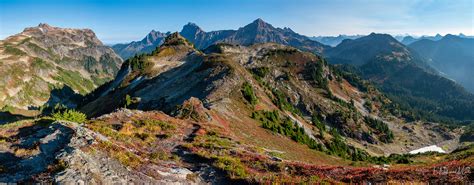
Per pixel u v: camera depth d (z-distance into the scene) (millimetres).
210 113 73875
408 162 91000
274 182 27172
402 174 27703
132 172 24438
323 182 27016
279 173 31094
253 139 66188
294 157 58250
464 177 24984
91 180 20562
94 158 23828
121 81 196875
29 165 23297
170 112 70438
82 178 20406
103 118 47625
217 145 41156
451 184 24281
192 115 68125
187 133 48625
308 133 129875
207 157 33969
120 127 42000
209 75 126875
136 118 50062
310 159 63875
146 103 121938
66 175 20188
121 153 26469
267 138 73938
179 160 33156
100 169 22547
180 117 67000
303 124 152750
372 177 27875
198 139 43594
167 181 25188
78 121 48125
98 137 28266
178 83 136500
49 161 23203
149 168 26422
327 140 134125
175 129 48344
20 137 31688
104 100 176000
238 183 27844
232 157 35844
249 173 30328
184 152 36031
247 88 114938
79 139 26453
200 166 31750
